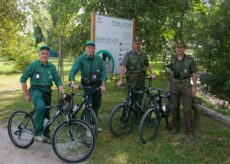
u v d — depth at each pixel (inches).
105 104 357.1
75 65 232.5
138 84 263.1
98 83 239.9
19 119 226.7
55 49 542.3
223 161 205.9
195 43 455.8
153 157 207.6
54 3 509.7
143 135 239.6
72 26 515.2
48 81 220.1
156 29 447.5
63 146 204.5
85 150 205.2
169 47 517.0
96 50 305.6
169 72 250.1
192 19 466.0
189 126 244.2
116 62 323.3
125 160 203.8
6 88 532.1
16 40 653.9
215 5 486.0
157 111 241.6
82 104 231.6
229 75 444.8
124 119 245.8
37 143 233.0
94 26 301.7
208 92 469.4
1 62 1200.8
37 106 209.6
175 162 201.9
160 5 418.6
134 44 263.0
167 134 251.9
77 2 471.8
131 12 405.4
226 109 350.6
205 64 462.9
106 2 413.1
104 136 246.5
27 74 217.0
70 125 203.9
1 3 503.5
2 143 235.1
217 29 436.8
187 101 240.5
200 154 215.2
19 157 208.7
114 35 318.7
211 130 265.0
